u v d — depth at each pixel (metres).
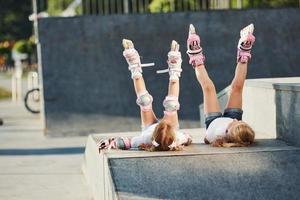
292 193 6.48
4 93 33.91
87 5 20.44
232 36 15.77
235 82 7.98
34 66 45.94
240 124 7.46
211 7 18.69
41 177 10.12
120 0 19.95
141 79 7.87
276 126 8.17
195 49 8.05
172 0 18.86
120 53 15.57
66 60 15.39
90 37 15.44
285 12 15.88
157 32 15.56
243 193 6.41
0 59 67.44
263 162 6.89
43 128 15.94
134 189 6.35
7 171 10.73
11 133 16.44
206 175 6.61
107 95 15.59
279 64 15.91
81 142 14.38
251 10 15.79
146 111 7.74
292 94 7.61
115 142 7.49
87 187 9.23
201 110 11.55
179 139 7.37
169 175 6.59
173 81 7.91
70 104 15.48
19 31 78.44
